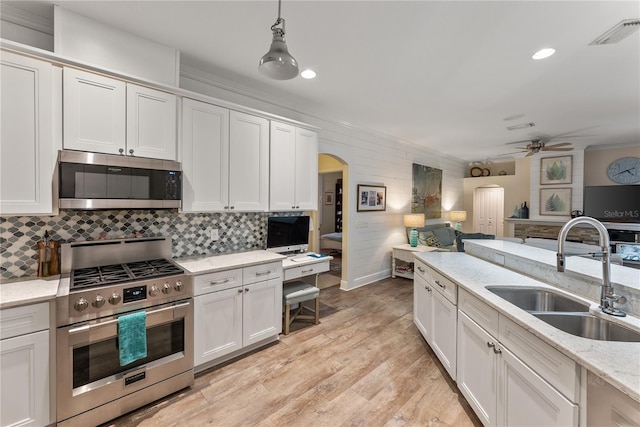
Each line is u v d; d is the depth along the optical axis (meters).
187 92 2.36
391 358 2.61
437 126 4.56
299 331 3.13
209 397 2.06
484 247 2.88
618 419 0.99
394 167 5.46
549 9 1.81
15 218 1.95
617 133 4.93
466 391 1.94
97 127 1.96
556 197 6.27
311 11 1.86
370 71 2.70
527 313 1.45
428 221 6.46
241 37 2.20
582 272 1.77
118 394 1.84
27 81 1.73
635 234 5.36
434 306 2.53
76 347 1.70
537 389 1.30
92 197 1.89
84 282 1.85
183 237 2.73
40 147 1.77
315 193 3.51
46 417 1.63
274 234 3.29
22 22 1.96
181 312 2.09
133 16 1.95
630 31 2.02
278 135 3.09
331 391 2.15
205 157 2.51
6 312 1.51
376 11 1.85
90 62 1.98
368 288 4.73
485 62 2.51
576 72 2.68
